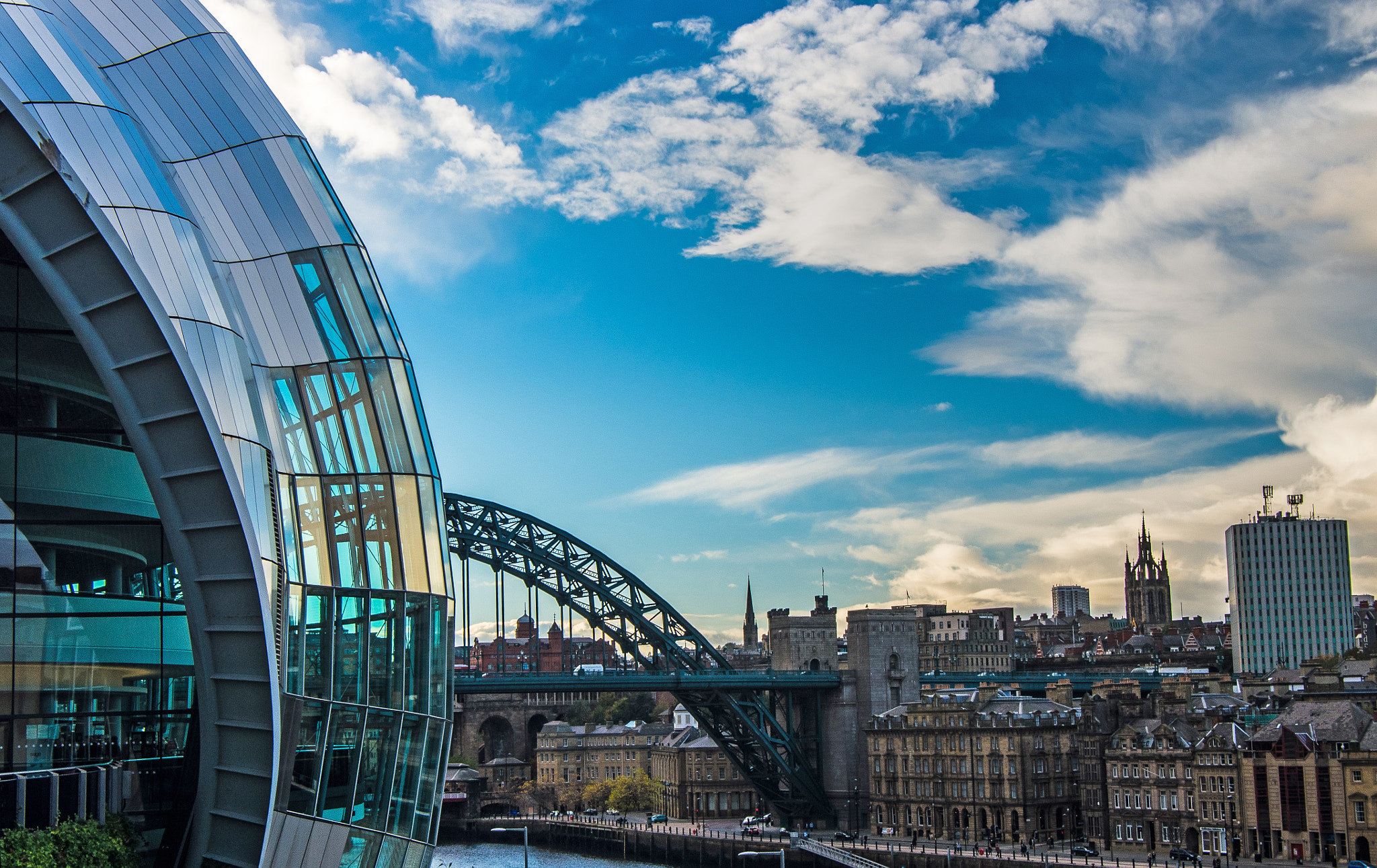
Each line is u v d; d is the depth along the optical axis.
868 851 166.62
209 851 40.41
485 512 181.50
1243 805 147.75
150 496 42.16
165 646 41.88
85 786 39.56
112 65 47.06
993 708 187.12
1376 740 137.25
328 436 45.94
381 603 45.44
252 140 48.06
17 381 41.16
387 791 44.62
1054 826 178.25
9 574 40.56
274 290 46.59
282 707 41.66
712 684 191.75
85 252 38.09
